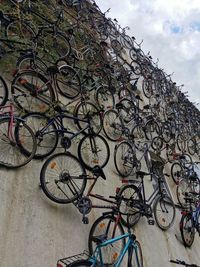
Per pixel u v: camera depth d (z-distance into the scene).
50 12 11.12
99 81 9.49
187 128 16.17
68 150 6.59
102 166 7.02
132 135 8.80
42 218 4.95
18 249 4.35
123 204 6.48
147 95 14.80
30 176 5.33
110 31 16.02
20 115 5.86
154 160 9.86
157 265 6.51
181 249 7.73
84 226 5.49
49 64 8.40
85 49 10.84
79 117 7.58
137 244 5.48
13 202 4.79
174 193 10.01
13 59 7.37
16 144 5.21
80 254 4.96
